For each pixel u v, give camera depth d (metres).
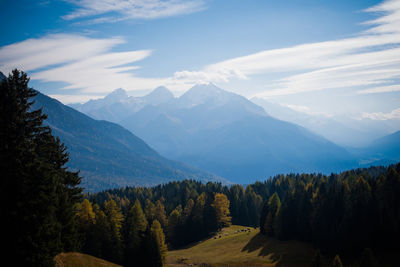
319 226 78.12
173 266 78.06
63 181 48.06
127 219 75.88
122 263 67.69
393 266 60.22
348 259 68.38
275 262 73.12
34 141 43.31
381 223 68.88
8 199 32.12
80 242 52.53
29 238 32.03
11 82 40.12
